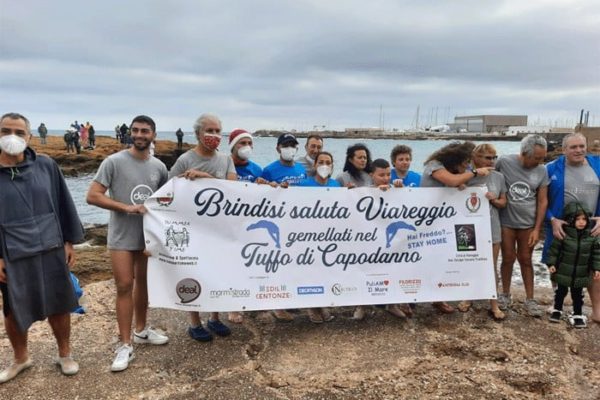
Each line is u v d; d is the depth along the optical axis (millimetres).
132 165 4461
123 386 4098
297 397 3980
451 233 5434
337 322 5484
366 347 4852
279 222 5008
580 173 5402
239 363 4504
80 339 5008
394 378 4273
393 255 5309
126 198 4434
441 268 5414
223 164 4973
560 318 5520
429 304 6039
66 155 33781
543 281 8789
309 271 5098
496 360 4613
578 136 5355
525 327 5363
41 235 3955
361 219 5234
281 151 5625
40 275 3975
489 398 3975
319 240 5125
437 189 5395
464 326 5375
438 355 4711
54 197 4148
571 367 4488
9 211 3814
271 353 4723
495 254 5590
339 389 4098
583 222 5141
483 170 5281
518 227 5570
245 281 4891
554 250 5363
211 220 4793
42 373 4285
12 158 3887
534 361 4574
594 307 5480
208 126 4715
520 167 5512
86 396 3945
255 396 3980
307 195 5078
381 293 5273
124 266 4418
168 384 4145
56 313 4121
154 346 4816
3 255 3799
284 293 5012
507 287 5828
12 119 3809
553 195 5480
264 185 4938
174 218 4656
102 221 17156
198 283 4730
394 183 5340
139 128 4406
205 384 4152
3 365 4422
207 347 4805
